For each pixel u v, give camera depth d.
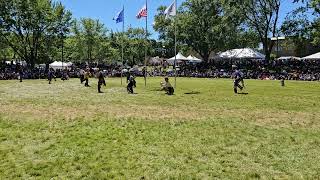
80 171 8.63
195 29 74.12
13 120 15.94
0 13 63.16
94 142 11.59
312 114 17.97
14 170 8.67
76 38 96.12
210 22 74.00
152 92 30.52
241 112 18.55
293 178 8.16
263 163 9.34
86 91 31.73
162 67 80.31
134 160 9.52
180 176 8.27
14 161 9.45
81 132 13.23
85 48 98.00
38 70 60.06
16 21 65.12
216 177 8.25
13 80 52.25
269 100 24.22
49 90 32.88
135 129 13.85
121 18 40.94
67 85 39.91
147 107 20.48
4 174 8.39
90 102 23.00
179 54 76.50
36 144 11.38
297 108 20.22
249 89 33.66
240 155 10.12
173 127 14.31
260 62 64.75
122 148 10.80
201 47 74.94
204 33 73.69
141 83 42.50
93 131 13.41
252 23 66.12
